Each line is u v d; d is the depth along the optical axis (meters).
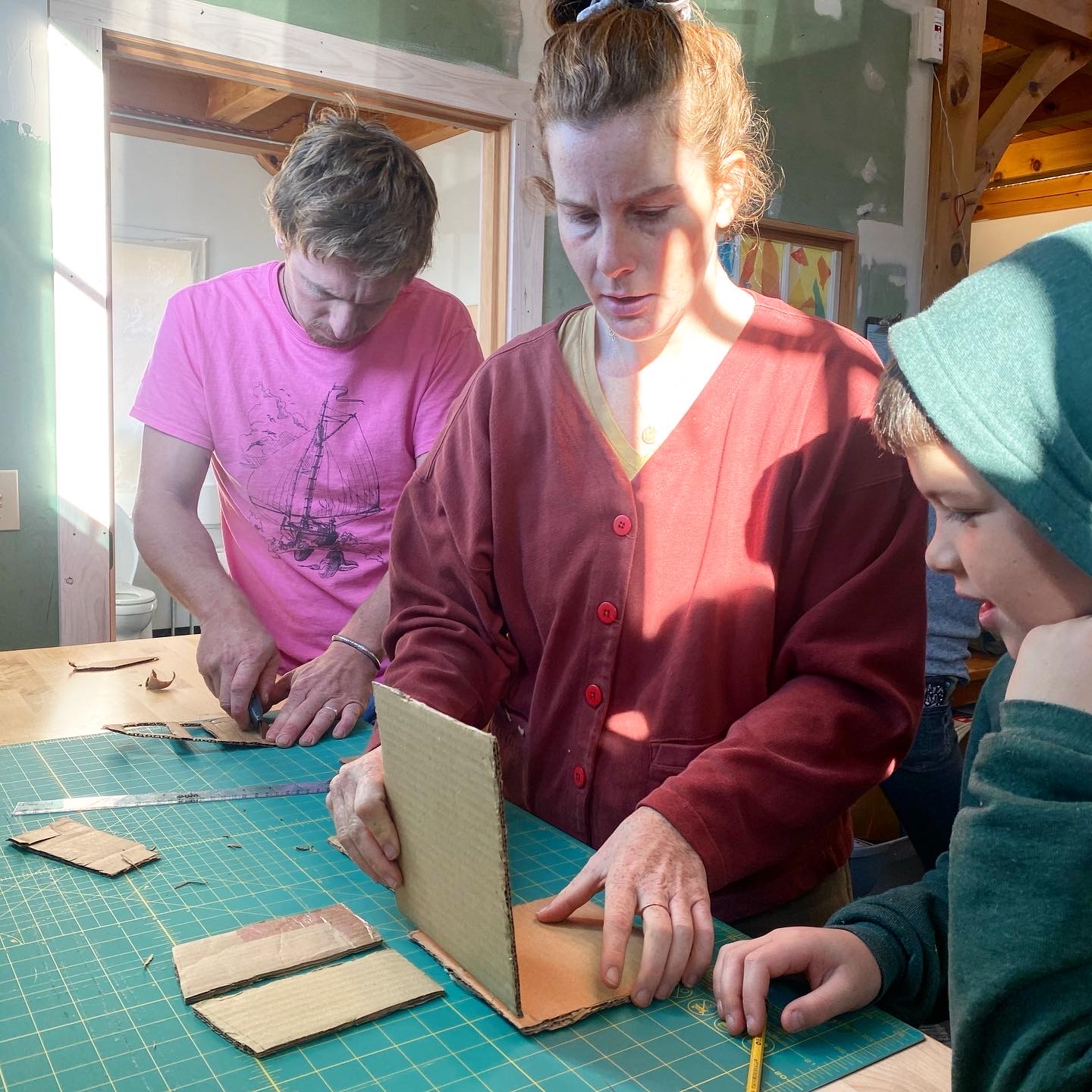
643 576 1.12
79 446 2.51
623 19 0.94
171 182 5.18
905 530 1.07
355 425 1.81
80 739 1.40
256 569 1.88
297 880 1.01
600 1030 0.77
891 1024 0.79
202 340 1.80
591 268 1.02
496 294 3.22
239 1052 0.73
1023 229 6.25
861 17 3.95
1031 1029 0.58
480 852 0.78
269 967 0.83
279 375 1.80
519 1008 0.77
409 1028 0.76
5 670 1.72
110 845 1.06
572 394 1.18
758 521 1.10
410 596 1.33
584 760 1.15
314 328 1.73
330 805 1.03
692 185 0.97
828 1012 0.77
